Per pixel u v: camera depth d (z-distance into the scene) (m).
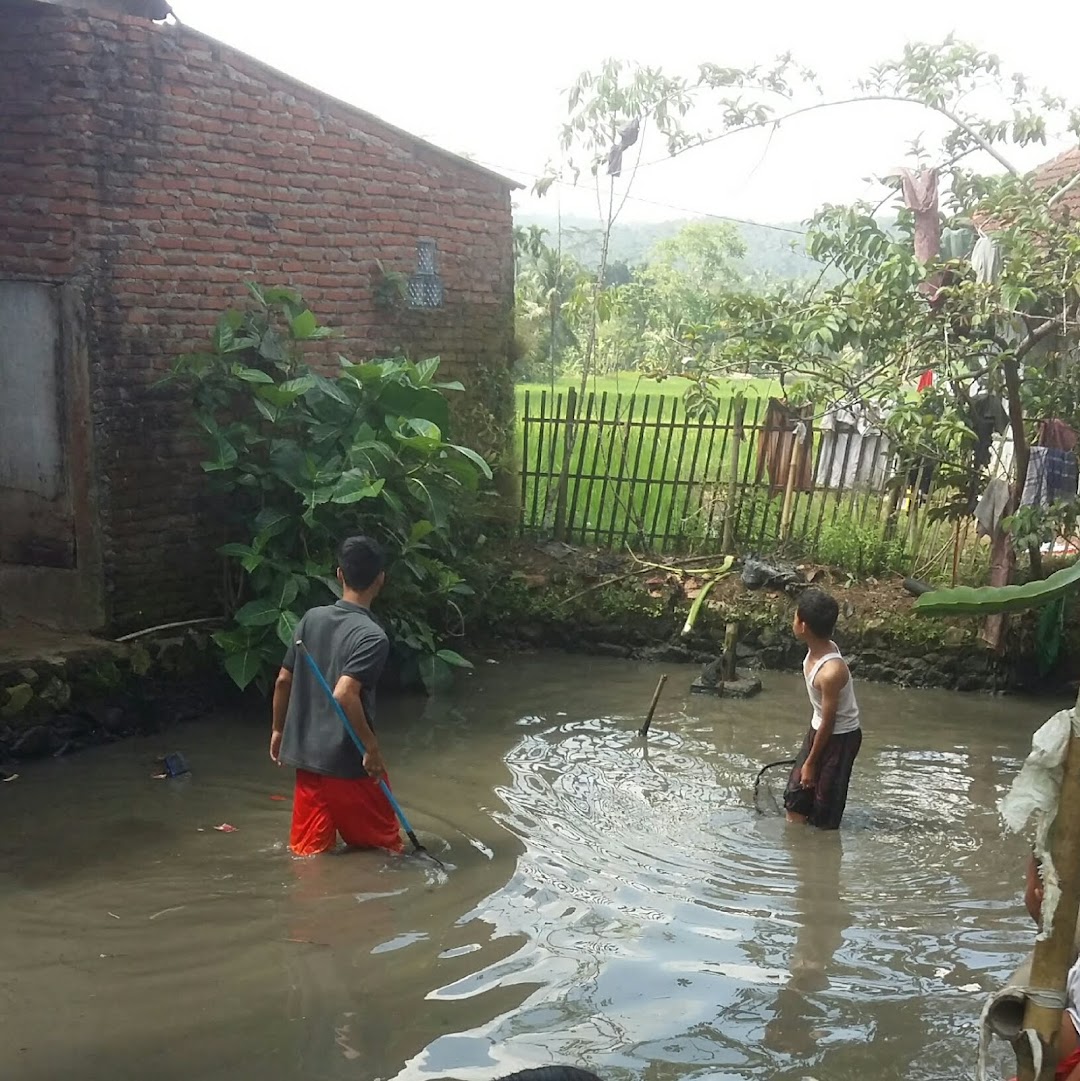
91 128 8.30
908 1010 4.97
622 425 11.75
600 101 11.75
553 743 8.56
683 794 7.61
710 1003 4.96
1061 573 2.51
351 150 10.23
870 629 10.48
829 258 9.87
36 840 6.61
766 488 11.47
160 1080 4.29
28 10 8.20
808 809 7.13
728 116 11.25
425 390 9.80
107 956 5.26
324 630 6.29
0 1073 4.31
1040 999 2.48
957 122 10.94
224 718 8.92
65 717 8.17
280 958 5.25
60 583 8.81
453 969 5.18
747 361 10.30
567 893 6.04
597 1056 4.51
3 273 8.62
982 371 9.42
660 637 11.05
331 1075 4.34
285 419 9.13
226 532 9.44
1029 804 2.47
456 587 10.10
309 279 10.04
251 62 9.27
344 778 6.30
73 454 8.61
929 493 10.88
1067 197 12.34
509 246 12.02
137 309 8.73
